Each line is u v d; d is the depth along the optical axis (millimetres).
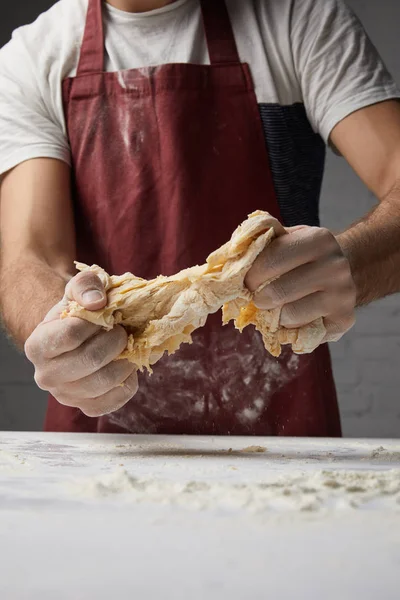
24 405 3219
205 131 1290
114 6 1359
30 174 1262
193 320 782
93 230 1307
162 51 1325
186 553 362
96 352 792
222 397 1237
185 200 1268
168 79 1289
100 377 816
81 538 392
